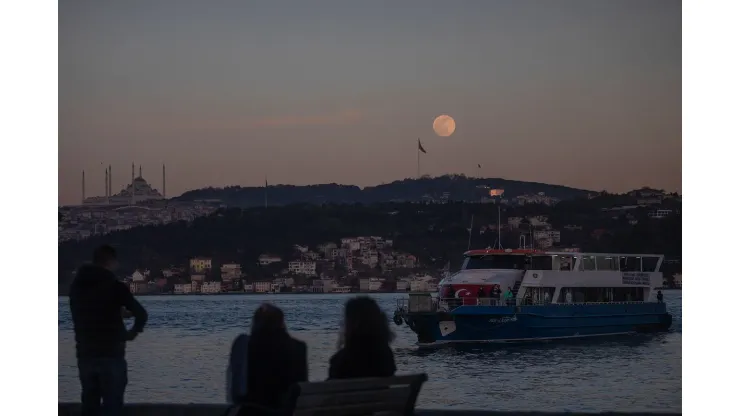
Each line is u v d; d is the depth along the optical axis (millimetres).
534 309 54750
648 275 62625
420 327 55062
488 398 38125
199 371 54469
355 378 8469
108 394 11367
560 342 56344
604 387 41844
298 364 9555
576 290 58406
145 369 56094
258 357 9469
